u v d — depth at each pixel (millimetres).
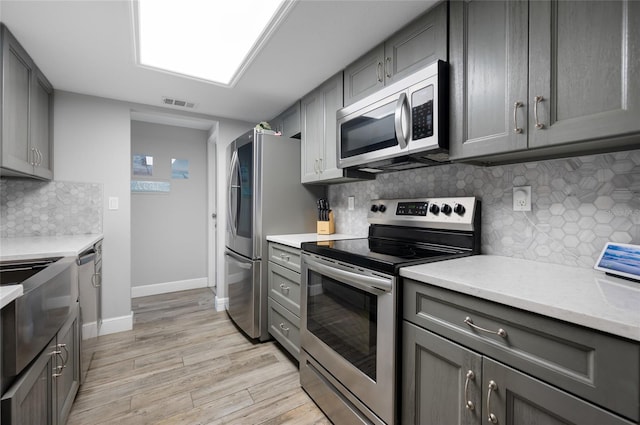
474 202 1475
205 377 1929
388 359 1160
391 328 1151
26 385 930
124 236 2695
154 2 1438
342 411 1426
